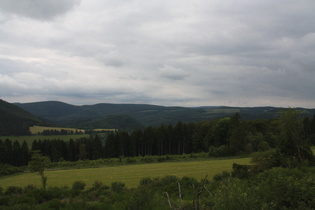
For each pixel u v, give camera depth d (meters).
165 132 103.75
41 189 22.91
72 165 72.56
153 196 15.57
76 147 109.62
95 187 27.72
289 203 10.79
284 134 33.41
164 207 13.26
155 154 106.44
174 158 72.94
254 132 86.25
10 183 46.62
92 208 15.04
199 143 100.38
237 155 71.69
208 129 99.69
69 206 15.69
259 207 10.42
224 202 10.57
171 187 22.22
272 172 18.52
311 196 10.36
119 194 20.44
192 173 43.34
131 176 44.78
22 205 16.62
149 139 103.56
